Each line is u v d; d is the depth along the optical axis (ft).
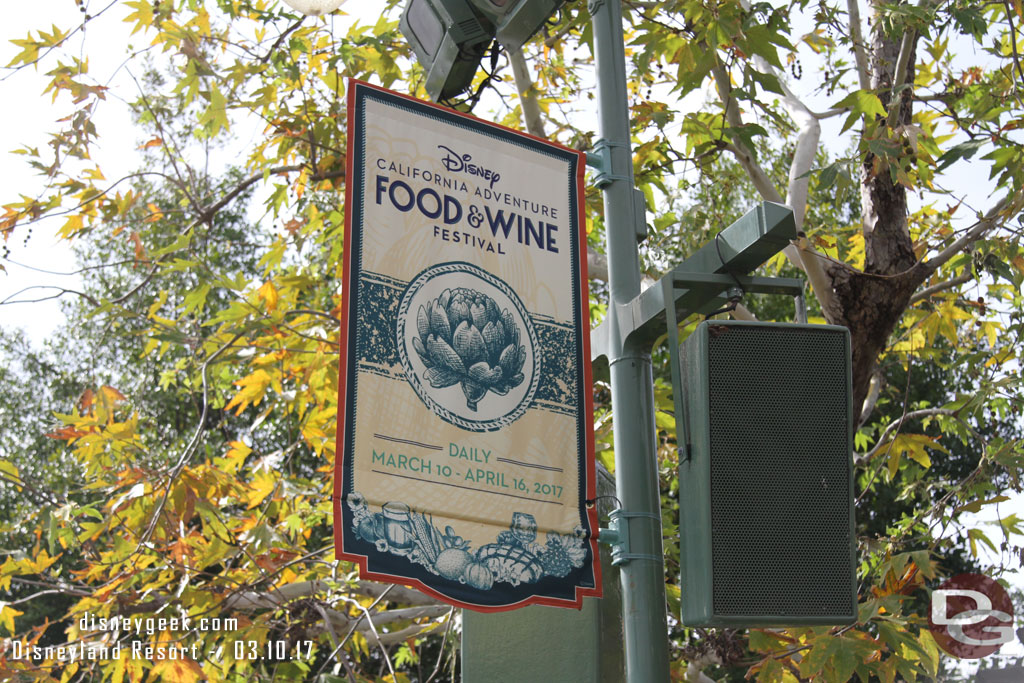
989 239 20.31
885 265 23.71
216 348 24.02
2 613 20.18
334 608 23.50
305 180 26.78
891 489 50.49
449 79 16.88
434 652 43.52
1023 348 23.52
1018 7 20.90
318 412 24.32
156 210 27.91
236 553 21.31
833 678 17.39
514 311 13.03
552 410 12.79
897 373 51.80
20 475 22.08
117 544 21.12
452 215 13.08
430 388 12.03
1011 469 21.31
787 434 10.98
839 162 20.74
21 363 61.77
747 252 12.10
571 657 14.89
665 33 21.56
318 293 28.27
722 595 10.36
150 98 32.09
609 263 13.75
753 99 21.88
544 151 14.14
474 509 11.71
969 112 25.04
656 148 23.84
